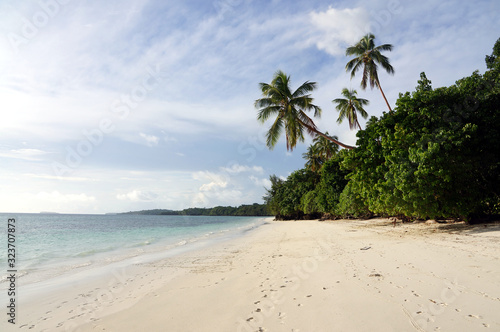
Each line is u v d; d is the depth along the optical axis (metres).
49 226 50.81
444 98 14.20
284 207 60.50
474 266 6.63
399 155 13.46
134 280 8.35
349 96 36.41
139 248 16.69
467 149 12.88
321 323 4.30
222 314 5.03
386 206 14.83
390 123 15.22
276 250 13.02
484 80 14.51
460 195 13.27
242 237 22.98
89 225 56.19
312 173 55.38
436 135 12.70
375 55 29.19
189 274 8.78
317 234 19.38
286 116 25.09
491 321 3.94
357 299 5.19
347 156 18.16
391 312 4.49
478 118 13.78
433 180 12.29
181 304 5.75
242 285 6.93
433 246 9.73
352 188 18.64
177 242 20.31
